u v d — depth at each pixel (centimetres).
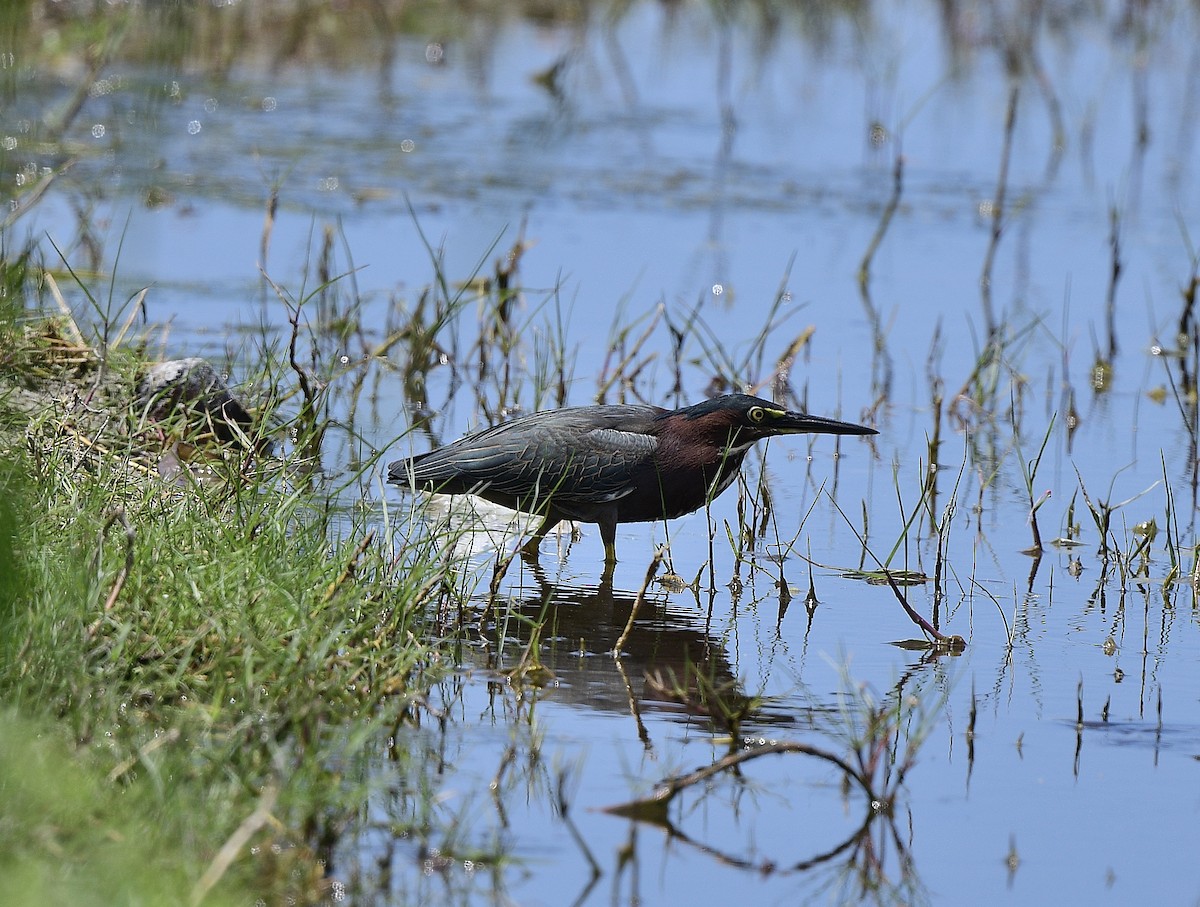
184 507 984
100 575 841
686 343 1673
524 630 1035
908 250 2002
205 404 1252
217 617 854
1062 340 1734
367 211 2023
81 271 1698
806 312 1773
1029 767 864
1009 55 2806
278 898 676
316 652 845
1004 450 1434
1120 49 3006
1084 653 1024
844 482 1354
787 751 805
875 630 1058
